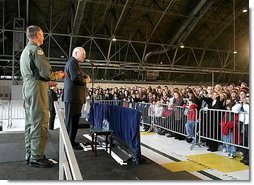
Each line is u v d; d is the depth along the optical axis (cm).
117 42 1525
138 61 1686
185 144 586
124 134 369
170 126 668
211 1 1281
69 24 1330
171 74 1812
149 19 1412
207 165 430
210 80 1919
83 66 1374
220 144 568
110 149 346
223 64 1797
